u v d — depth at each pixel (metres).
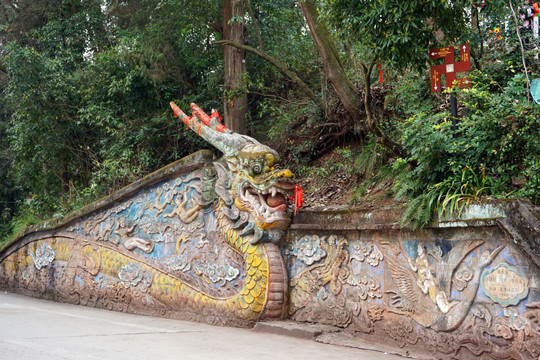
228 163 8.34
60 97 14.92
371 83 10.20
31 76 14.55
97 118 13.89
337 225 7.06
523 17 7.04
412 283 6.14
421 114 6.56
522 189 5.96
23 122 15.08
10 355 5.26
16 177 19.20
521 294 5.05
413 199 6.24
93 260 10.78
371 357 5.88
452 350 5.68
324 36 9.75
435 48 7.11
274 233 7.71
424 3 7.02
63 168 16.41
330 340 6.72
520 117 5.99
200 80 14.26
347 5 7.45
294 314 7.62
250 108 13.89
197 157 8.85
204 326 8.08
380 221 6.53
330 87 11.19
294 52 12.84
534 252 4.90
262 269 7.60
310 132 11.53
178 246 9.19
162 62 13.55
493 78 7.16
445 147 6.33
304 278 7.52
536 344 4.91
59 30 16.84
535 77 6.73
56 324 7.87
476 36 7.43
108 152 14.30
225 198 8.22
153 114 14.10
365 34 7.29
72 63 16.48
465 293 5.58
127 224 10.24
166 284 9.20
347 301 6.92
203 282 8.67
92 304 10.73
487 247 5.42
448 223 5.70
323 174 10.38
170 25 13.23
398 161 7.07
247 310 7.73
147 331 7.41
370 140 9.77
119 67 14.04
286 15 13.06
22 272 13.02
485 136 6.23
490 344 5.33
